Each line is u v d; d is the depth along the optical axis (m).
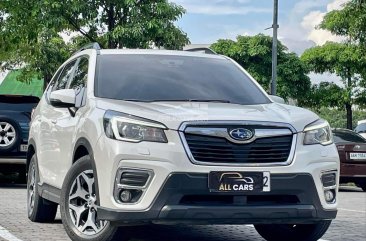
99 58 6.82
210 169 5.26
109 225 5.63
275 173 5.38
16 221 7.90
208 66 7.08
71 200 6.08
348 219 9.03
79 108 6.39
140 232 7.25
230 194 5.29
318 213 5.57
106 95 6.26
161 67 6.82
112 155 5.40
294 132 5.55
